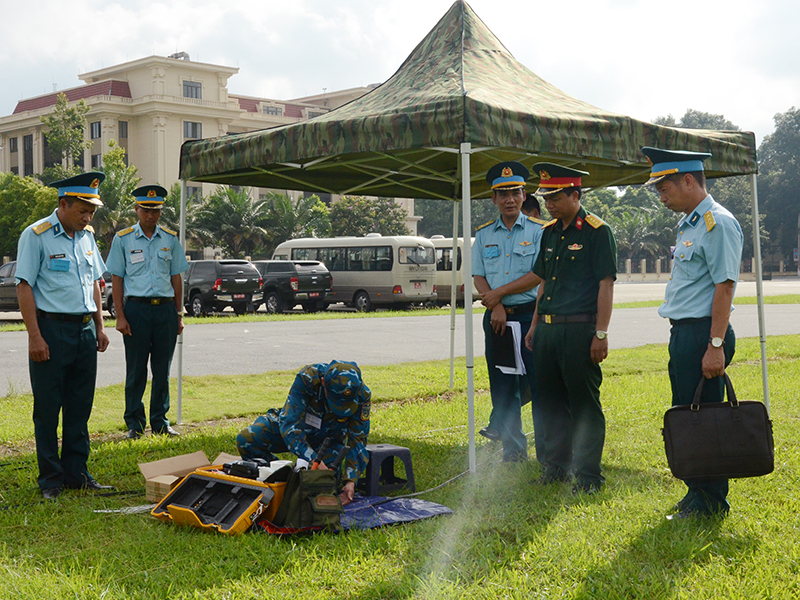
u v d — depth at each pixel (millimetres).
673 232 67625
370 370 10781
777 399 8086
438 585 3400
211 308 23531
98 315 5398
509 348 5711
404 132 5188
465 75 5730
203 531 4141
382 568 3621
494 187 5945
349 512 4391
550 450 5258
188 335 16094
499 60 6320
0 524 4316
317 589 3389
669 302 4469
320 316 21344
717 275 4156
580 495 4809
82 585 3369
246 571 3574
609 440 6449
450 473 5559
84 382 5156
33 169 70562
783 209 88938
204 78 66188
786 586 3379
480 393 9062
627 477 5258
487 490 5000
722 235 4152
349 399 4492
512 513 4457
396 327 18156
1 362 11617
